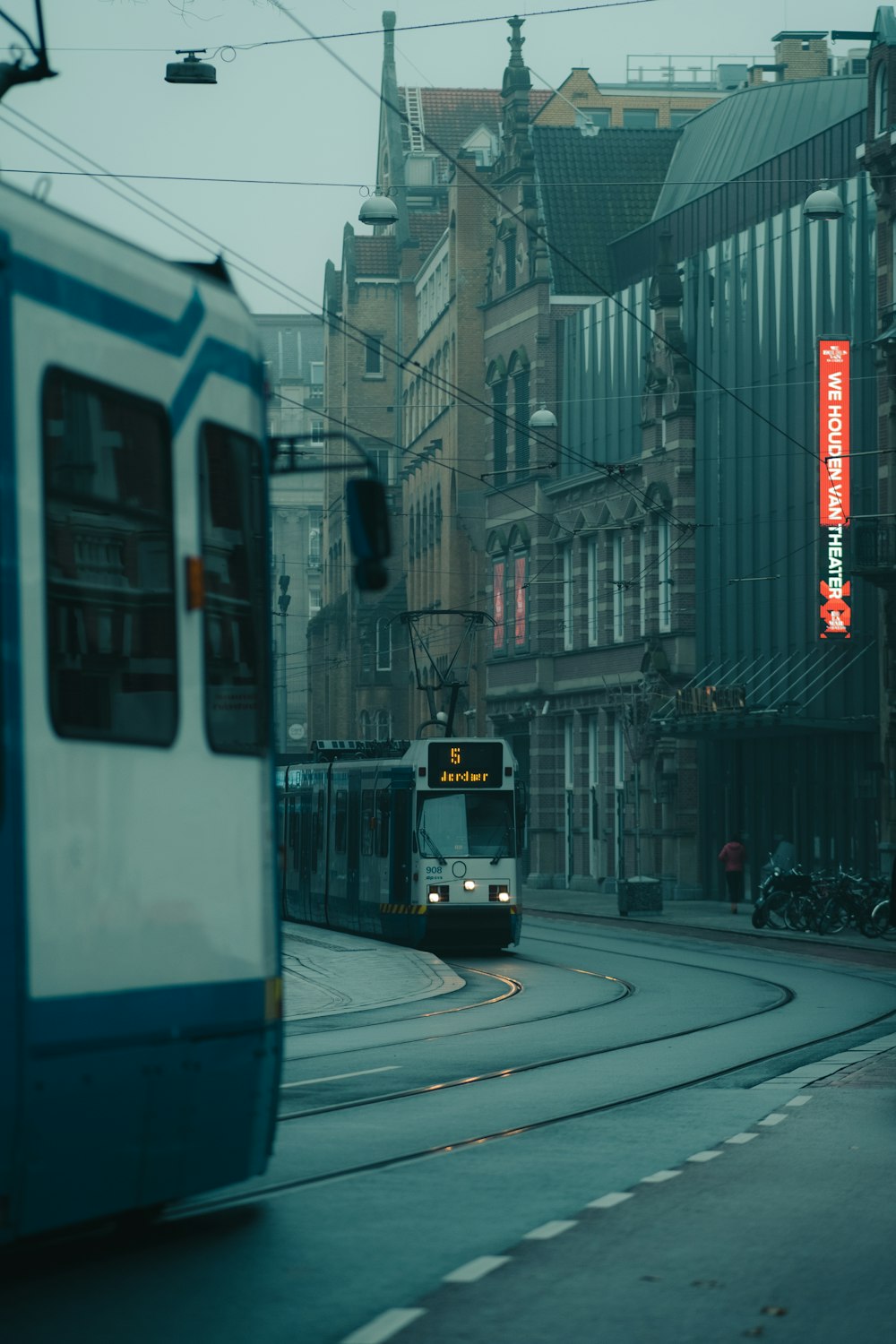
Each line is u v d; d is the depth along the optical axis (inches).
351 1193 405.4
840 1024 808.9
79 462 310.8
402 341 3715.6
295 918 1636.3
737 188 2201.0
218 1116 341.1
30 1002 290.5
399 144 3747.5
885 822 1685.5
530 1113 537.0
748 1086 601.6
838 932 1491.1
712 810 2023.9
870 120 1763.0
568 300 2493.8
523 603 2493.8
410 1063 673.0
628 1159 452.1
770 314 1929.1
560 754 2447.1
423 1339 281.6
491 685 2600.9
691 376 2089.1
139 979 318.0
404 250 3681.1
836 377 1745.8
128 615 322.0
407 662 3385.8
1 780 287.3
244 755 356.2
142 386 329.4
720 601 2005.4
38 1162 291.7
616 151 2610.7
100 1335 282.2
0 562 289.9
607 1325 290.8
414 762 1307.8
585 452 2379.4
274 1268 331.0
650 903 1772.9
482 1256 340.5
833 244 1823.3
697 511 2063.2
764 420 1926.7
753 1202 393.4
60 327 308.0
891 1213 380.8
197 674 341.7
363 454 341.4
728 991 986.1
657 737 2037.4
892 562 1642.5
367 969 1119.0
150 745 325.4
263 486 369.7
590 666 2327.8
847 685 1764.3
